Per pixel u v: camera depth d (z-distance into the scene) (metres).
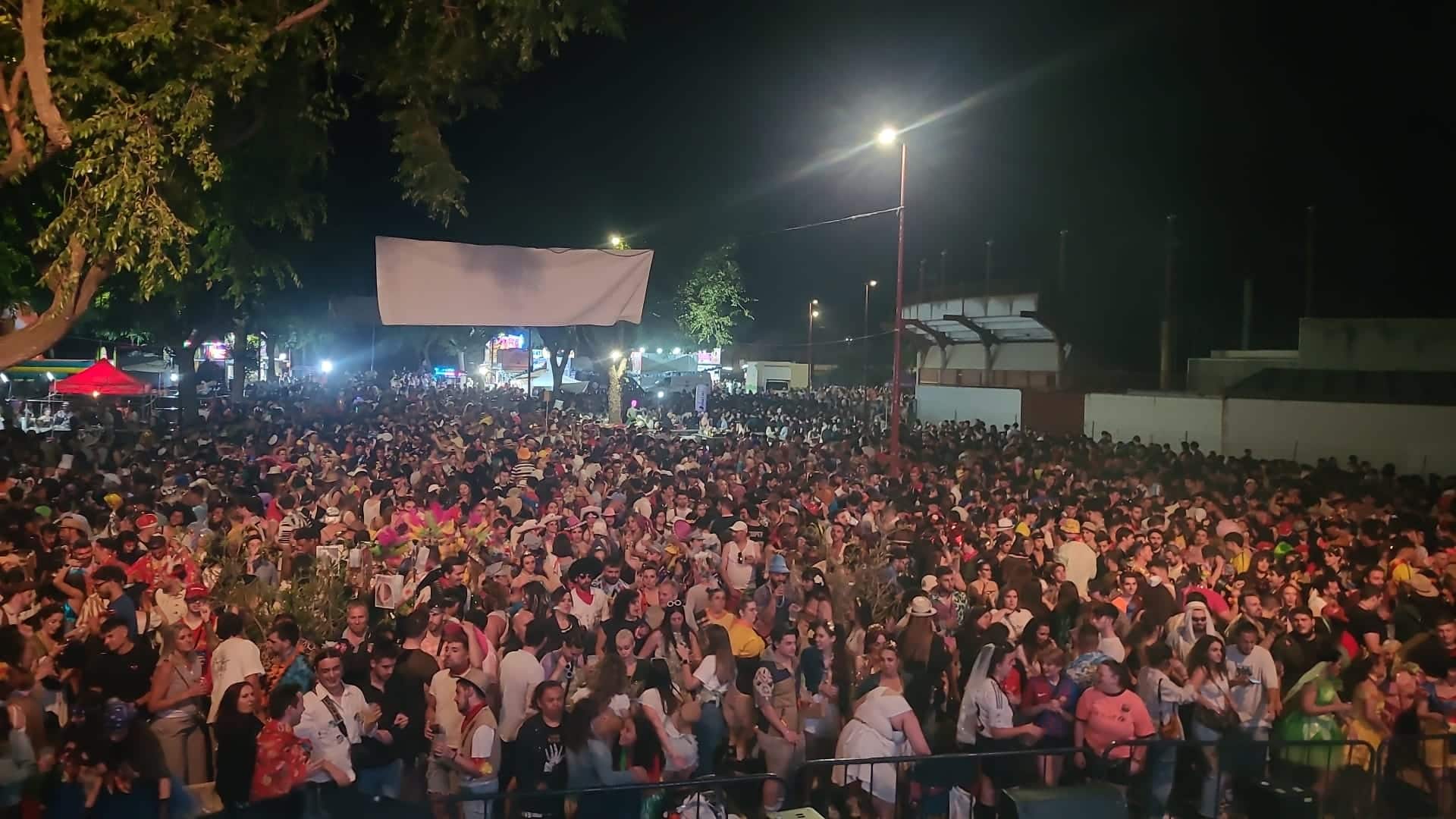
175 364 35.19
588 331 35.22
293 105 10.53
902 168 20.23
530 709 6.86
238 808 6.21
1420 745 7.54
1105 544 11.22
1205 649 7.78
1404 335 29.55
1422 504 14.77
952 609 9.16
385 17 10.26
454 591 8.16
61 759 6.31
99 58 8.75
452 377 76.50
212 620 7.45
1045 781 7.30
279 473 13.87
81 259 8.69
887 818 6.94
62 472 12.94
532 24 10.16
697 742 7.28
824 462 18.27
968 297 47.06
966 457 20.41
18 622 7.25
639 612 8.02
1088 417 34.12
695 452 19.41
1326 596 9.29
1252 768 7.58
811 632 8.16
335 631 8.57
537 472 15.92
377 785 6.57
